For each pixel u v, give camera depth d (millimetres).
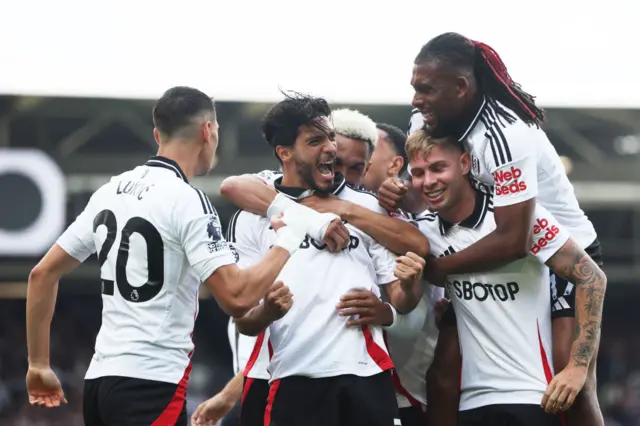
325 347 4816
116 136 19172
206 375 20641
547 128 17766
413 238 5043
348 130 5418
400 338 5422
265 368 5199
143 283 4688
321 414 4801
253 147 19328
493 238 4910
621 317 25109
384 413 4832
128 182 4891
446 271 5035
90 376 4746
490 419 5078
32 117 17766
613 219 20750
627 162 18125
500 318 5062
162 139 4977
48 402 5078
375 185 5879
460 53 4926
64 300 23078
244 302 4578
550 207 5402
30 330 5000
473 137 5031
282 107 4961
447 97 4938
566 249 4961
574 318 5109
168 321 4695
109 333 4738
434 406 5301
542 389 4992
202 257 4625
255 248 5090
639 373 23766
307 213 4789
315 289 4879
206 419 6082
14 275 18344
